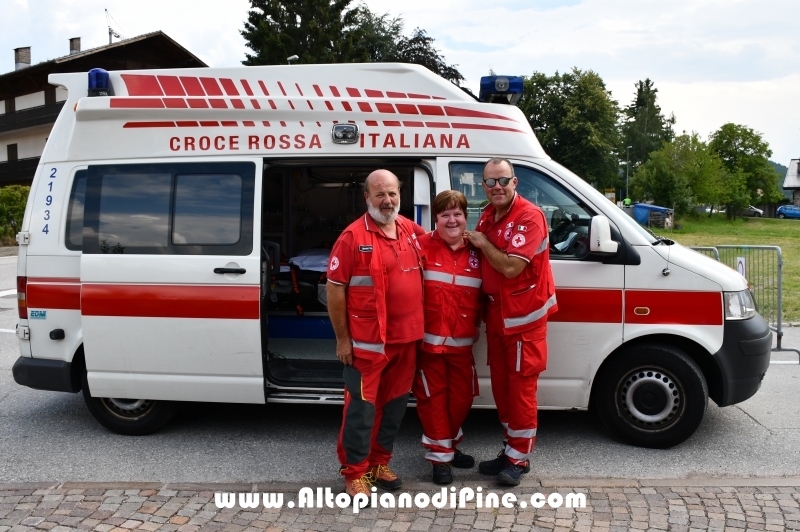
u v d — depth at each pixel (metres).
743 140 68.25
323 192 7.04
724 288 4.26
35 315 4.71
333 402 4.45
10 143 39.22
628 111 88.50
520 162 4.42
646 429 4.38
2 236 25.08
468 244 3.81
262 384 4.44
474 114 4.44
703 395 4.26
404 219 3.81
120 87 4.67
